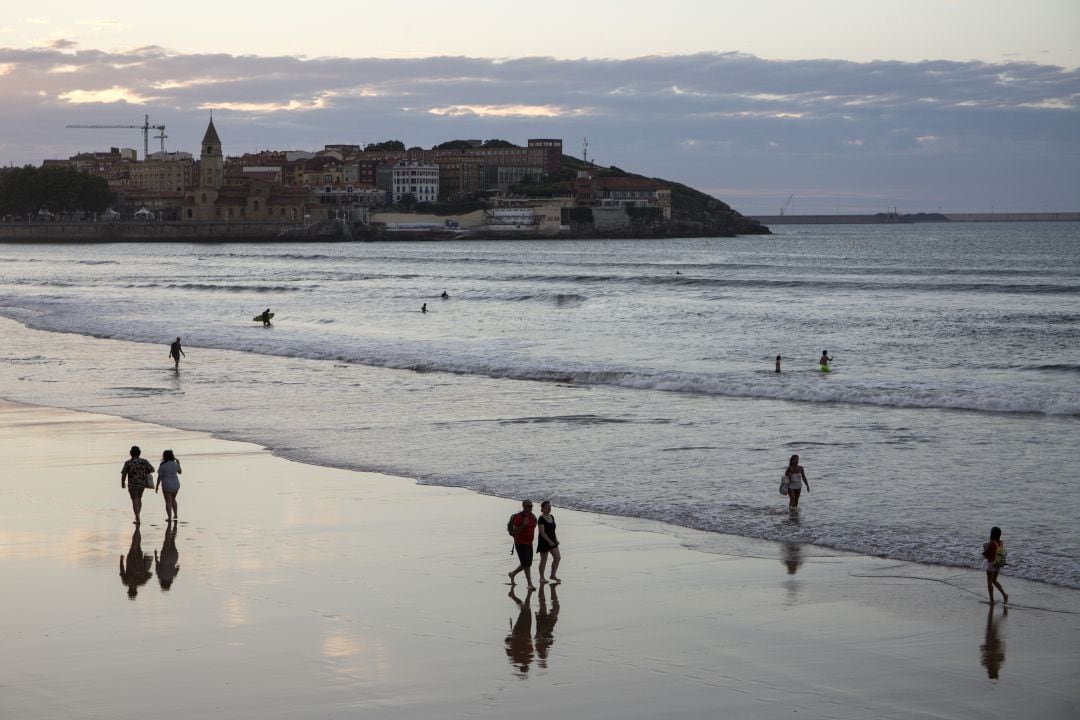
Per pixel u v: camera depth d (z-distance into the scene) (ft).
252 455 121.19
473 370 196.75
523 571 78.54
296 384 180.96
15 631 65.51
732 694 56.95
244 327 283.79
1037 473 109.40
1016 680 58.59
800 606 70.59
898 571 78.07
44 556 81.41
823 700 56.24
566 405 157.89
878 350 225.56
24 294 410.11
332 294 407.03
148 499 100.17
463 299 376.68
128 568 78.38
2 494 101.65
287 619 67.82
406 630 66.08
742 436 132.16
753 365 205.16
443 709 54.95
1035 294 358.84
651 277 450.30
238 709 54.80
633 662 61.16
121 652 62.23
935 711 55.06
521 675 59.31
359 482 107.34
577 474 110.93
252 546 84.48
